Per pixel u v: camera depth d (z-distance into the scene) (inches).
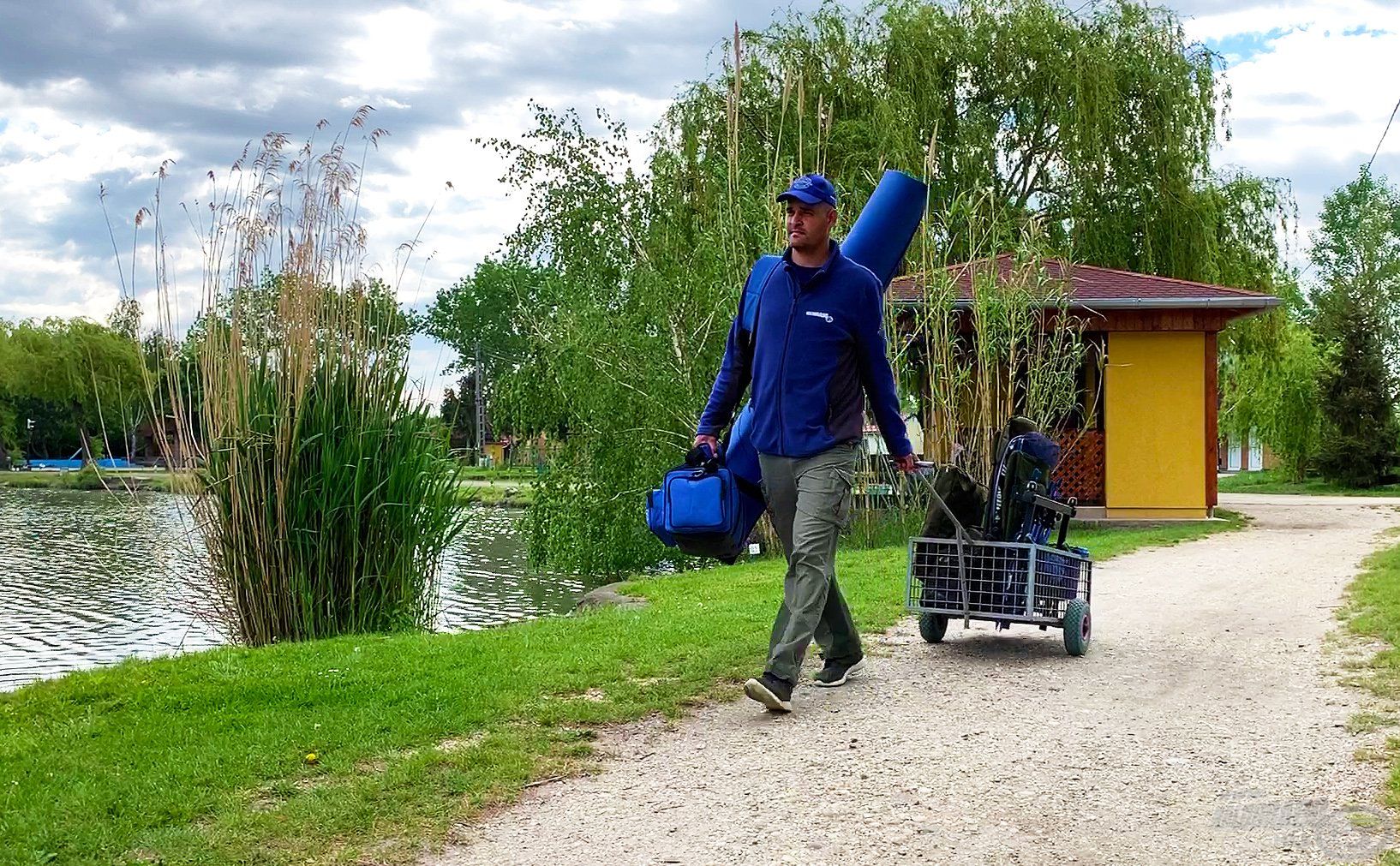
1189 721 205.2
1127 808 159.5
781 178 557.6
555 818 157.5
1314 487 1401.3
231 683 226.8
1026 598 260.8
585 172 637.3
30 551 842.2
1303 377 1475.1
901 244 264.5
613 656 253.1
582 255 624.1
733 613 319.0
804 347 212.2
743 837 149.8
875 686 235.8
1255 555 491.5
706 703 219.9
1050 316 669.3
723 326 578.6
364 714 203.0
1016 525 266.4
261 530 337.4
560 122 635.5
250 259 339.0
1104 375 713.6
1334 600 346.3
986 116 922.7
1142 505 713.6
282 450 336.8
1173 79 893.8
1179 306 688.4
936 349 566.9
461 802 162.2
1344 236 2208.4
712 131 805.9
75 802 156.1
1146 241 888.9
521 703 214.1
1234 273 927.0
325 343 346.0
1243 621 310.7
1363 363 1391.5
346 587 345.7
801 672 250.8
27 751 182.7
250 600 338.3
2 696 227.6
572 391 582.2
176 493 342.6
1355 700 218.1
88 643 464.4
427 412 359.9
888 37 903.1
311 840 146.9
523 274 637.3
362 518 347.6
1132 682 238.1
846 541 559.5
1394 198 2206.0
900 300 585.9
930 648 277.0
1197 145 909.2
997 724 204.5
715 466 223.6
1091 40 906.1
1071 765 179.5
